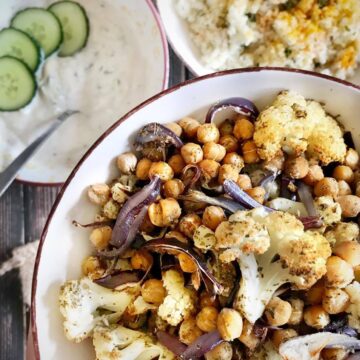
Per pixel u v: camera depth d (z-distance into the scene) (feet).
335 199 1.20
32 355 1.34
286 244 1.09
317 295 1.13
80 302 1.17
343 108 1.24
